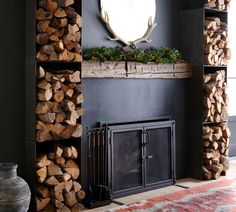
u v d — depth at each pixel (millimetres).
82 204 3773
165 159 4504
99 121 3979
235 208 3629
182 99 4840
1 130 3428
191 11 4797
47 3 3375
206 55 4742
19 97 3527
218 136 4930
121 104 4172
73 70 3723
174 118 4754
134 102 4297
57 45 3438
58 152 3521
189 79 4871
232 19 5891
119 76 4020
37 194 3445
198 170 4816
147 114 4438
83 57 3785
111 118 4086
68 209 3559
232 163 5738
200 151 4793
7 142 3469
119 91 4148
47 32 3402
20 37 3508
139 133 4227
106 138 3949
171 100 4703
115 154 4027
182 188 4402
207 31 4742
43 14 3365
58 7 3475
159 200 3885
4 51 3422
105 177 3967
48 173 3459
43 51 3375
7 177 2973
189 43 4840
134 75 4156
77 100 3594
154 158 4379
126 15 4184
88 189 3844
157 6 4586
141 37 4348
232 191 4215
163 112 4617
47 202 3473
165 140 4504
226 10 4988
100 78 3971
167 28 4719
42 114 3408
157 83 4531
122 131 4059
